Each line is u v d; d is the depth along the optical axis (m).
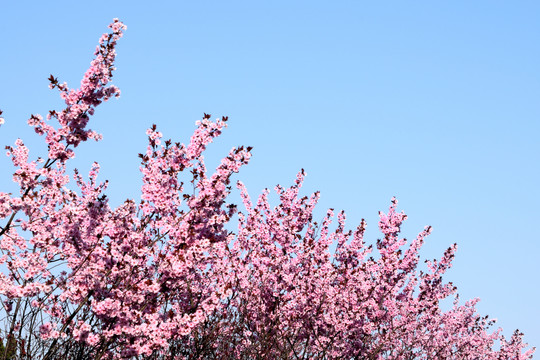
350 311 15.88
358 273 16.66
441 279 18.83
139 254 10.44
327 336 15.90
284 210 17.44
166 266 10.87
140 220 11.61
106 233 10.73
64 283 10.85
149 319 10.12
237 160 11.95
